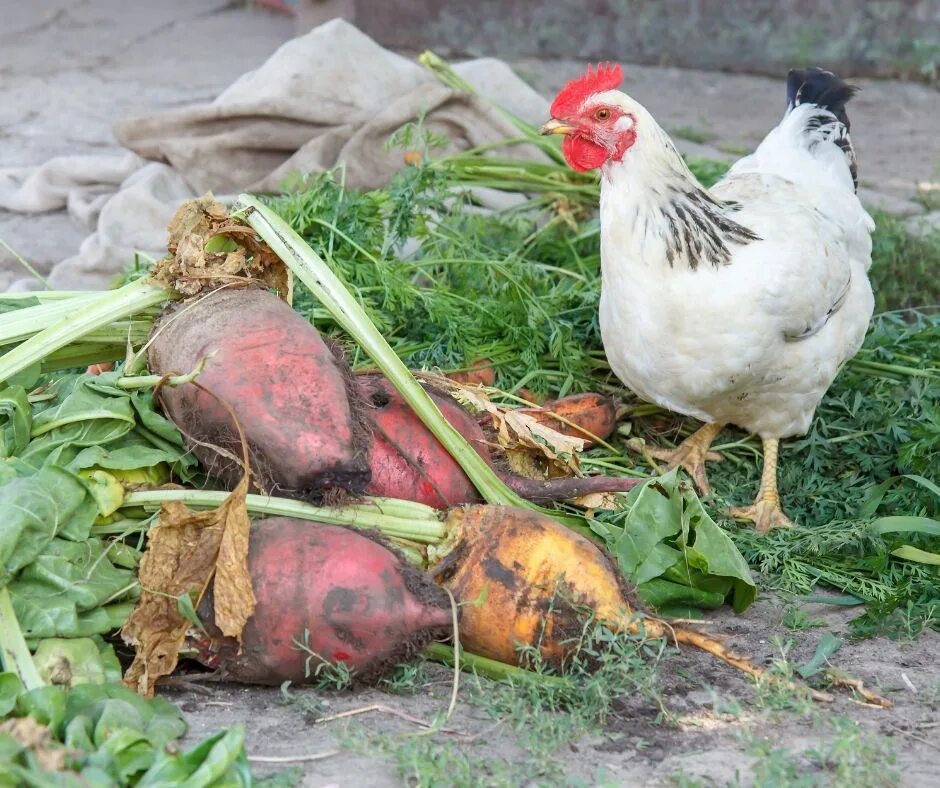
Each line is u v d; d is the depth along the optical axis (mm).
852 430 2357
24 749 1785
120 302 2021
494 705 1928
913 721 1960
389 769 1872
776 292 2166
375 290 2369
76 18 5613
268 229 2049
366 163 2713
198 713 1926
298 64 2865
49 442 1976
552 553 1958
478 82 3098
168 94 4438
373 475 2016
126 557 1966
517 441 2111
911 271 2787
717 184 2348
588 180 2777
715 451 2357
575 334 2445
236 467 1979
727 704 1952
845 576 2162
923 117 4309
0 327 2018
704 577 2070
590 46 5004
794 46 4812
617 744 1915
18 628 1885
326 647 1927
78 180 3098
